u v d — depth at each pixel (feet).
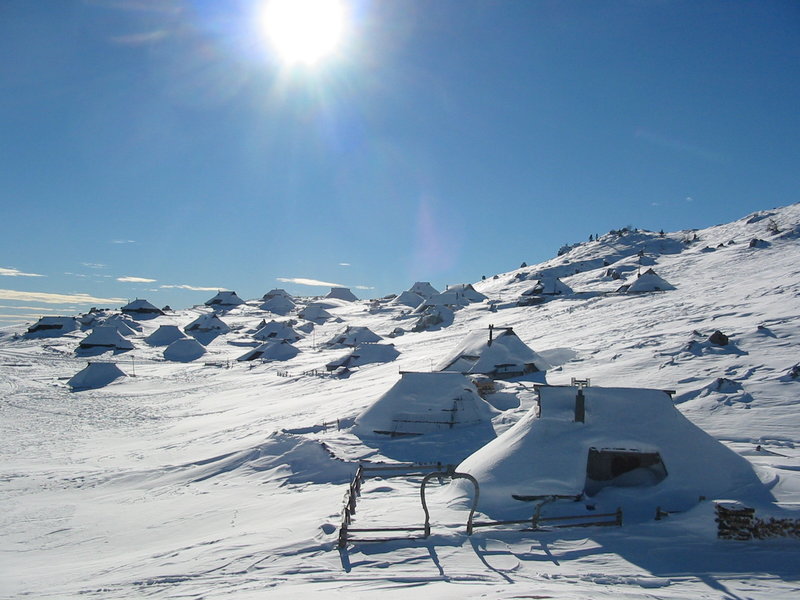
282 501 54.49
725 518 34.24
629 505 41.01
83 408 137.49
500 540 35.76
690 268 217.15
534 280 333.62
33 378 181.88
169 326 263.08
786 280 140.05
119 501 63.72
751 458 49.85
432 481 54.80
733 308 122.11
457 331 196.75
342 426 82.38
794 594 26.99
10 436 108.58
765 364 79.97
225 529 47.65
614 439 45.16
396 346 188.34
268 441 76.95
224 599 28.22
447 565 31.99
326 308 375.25
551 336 136.36
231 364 205.98
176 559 38.70
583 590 27.25
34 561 45.29
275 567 33.42
